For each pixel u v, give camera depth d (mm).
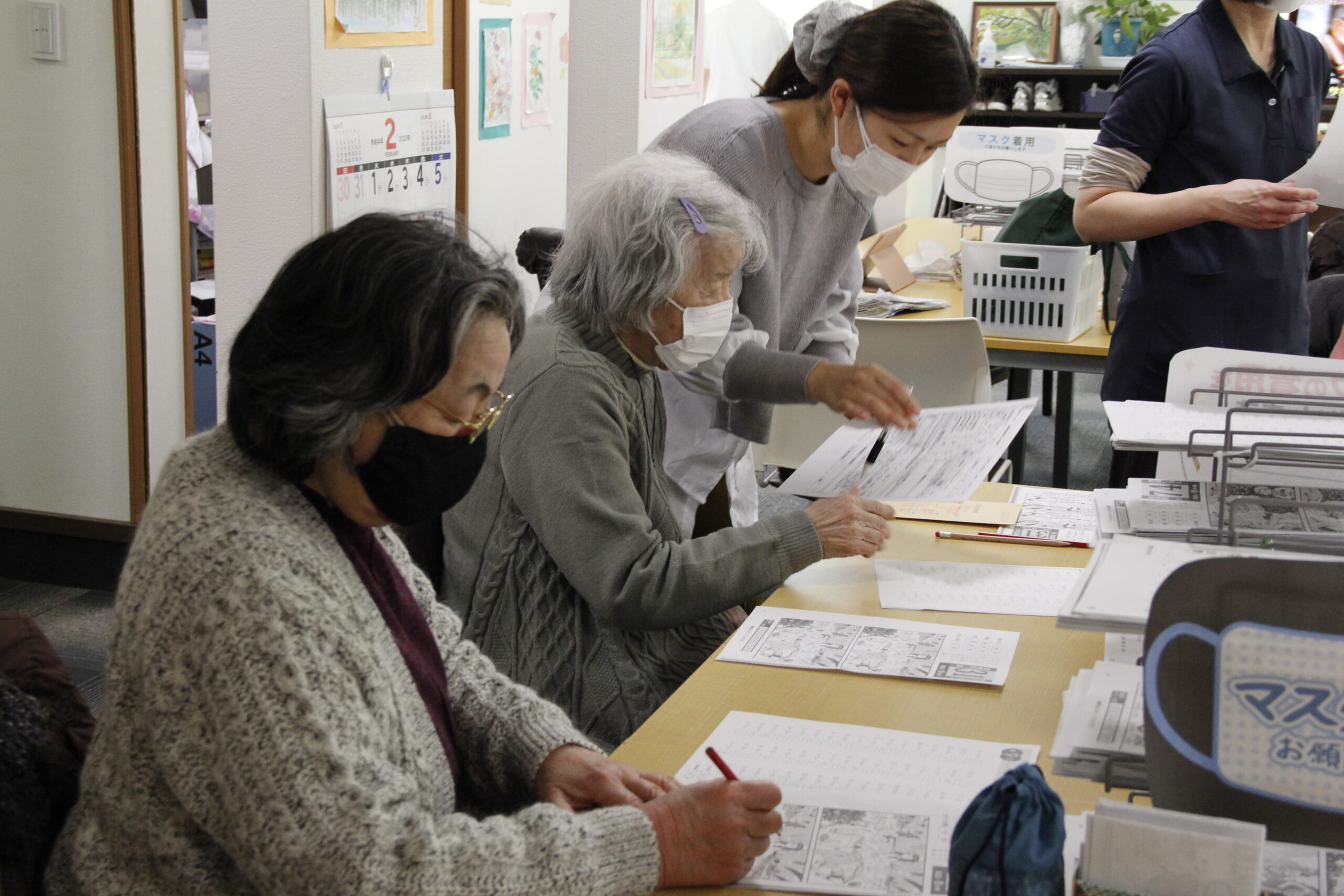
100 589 3662
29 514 3662
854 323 2678
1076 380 6629
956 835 899
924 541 1975
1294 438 1547
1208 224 2568
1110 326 3631
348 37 2803
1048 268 3402
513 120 4223
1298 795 954
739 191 2117
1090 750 1084
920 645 1567
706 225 1667
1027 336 3492
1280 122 2561
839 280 2582
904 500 1776
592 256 1702
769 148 2146
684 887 1082
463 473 1081
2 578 3723
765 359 1958
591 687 1708
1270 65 2559
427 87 3234
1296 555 1279
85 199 3412
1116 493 1719
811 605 1711
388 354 982
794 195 2213
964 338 3207
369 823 945
